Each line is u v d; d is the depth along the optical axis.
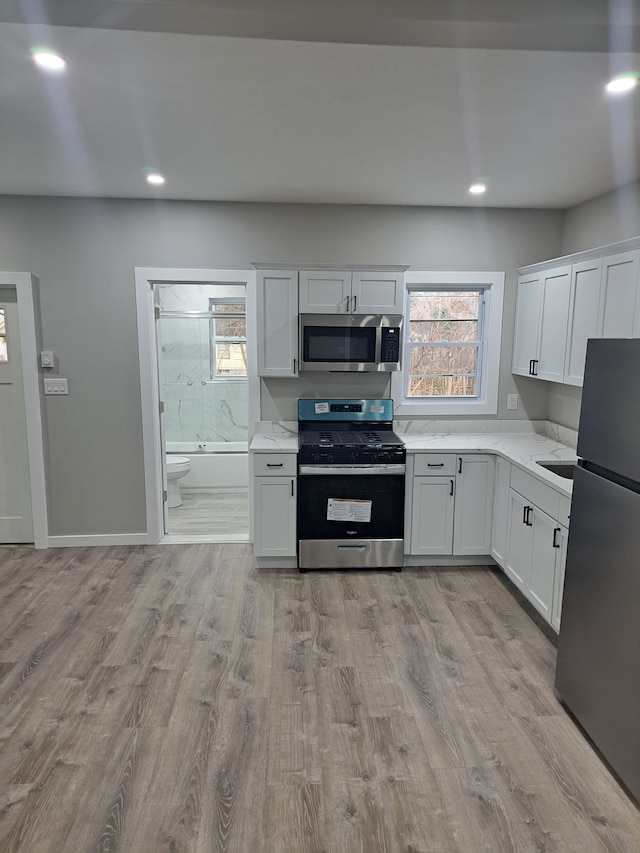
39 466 3.75
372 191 3.33
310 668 2.47
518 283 3.80
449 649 2.64
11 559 3.66
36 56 1.74
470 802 1.77
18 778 1.84
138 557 3.71
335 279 3.49
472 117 2.22
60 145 2.54
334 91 1.99
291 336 3.56
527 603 3.12
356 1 1.29
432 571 3.54
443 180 3.08
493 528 3.50
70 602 3.07
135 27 1.35
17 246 3.54
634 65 1.79
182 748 1.99
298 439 3.64
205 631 2.78
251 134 2.40
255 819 1.70
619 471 1.81
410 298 3.91
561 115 2.18
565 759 1.95
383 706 2.22
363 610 3.02
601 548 1.90
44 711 2.17
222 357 5.70
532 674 2.45
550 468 3.07
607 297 2.72
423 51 1.70
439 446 3.48
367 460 3.38
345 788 1.82
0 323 3.70
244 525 4.49
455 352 3.98
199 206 3.60
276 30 1.37
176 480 5.03
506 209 3.75
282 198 3.51
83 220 3.55
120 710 2.19
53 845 1.60
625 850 1.60
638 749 1.70
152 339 3.73
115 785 1.82
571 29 1.34
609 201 3.27
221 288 5.54
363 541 3.47
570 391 3.63
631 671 1.73
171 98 2.05
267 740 2.03
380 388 3.88
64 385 3.70
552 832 1.66
